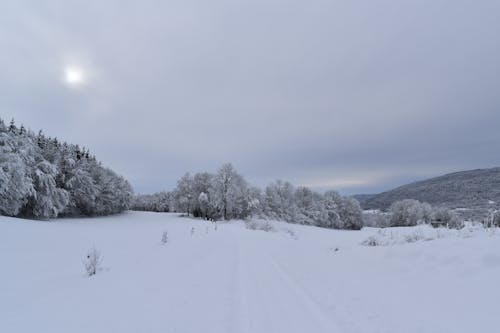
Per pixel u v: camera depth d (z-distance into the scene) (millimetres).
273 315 4480
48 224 26469
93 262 7617
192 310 4578
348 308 4793
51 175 37938
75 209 51844
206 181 76125
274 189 76062
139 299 5070
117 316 4219
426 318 4125
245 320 4242
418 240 11680
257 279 6879
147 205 118500
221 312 4551
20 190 30359
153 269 7773
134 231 24812
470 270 5637
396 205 80250
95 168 59156
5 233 15914
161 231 24438
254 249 12977
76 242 15188
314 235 36500
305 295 5578
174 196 80500
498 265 5406
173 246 12898
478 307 4180
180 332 3711
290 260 9945
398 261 7707
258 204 68438
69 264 9258
